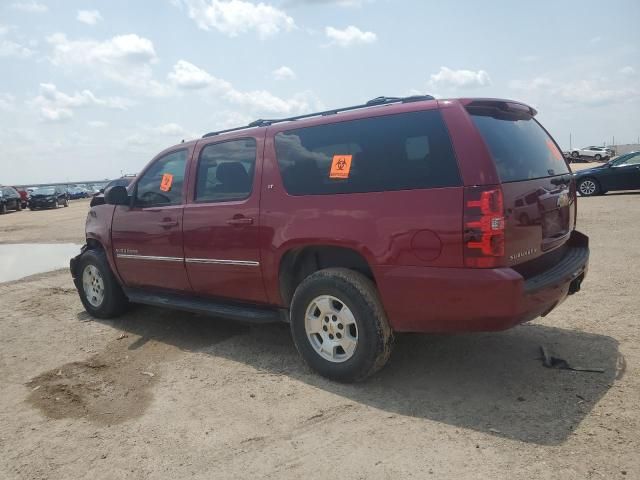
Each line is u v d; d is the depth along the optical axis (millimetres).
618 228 10211
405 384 3869
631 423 3113
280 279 4250
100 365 4680
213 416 3586
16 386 4309
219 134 4926
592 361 4031
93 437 3408
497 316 3211
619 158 18234
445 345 4574
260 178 4324
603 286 6035
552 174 4066
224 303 4859
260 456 3061
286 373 4223
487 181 3221
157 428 3473
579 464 2760
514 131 3838
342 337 3879
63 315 6402
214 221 4605
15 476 3020
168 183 5184
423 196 3414
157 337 5367
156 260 5215
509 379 3832
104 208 5887
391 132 3660
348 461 2943
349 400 3680
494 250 3191
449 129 3408
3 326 6031
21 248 13508
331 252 4109
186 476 2916
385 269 3572
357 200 3711
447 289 3320
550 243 3814
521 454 2887
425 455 2947
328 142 3982
